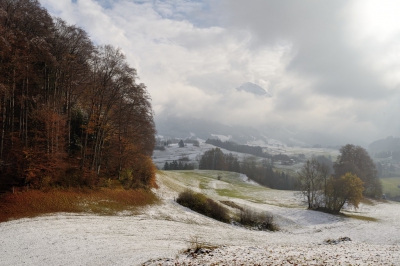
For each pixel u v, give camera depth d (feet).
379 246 97.25
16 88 143.02
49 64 142.72
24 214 113.39
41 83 155.12
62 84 156.56
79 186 148.56
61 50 145.89
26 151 130.82
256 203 269.64
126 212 144.87
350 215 248.32
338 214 242.58
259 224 177.88
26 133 136.67
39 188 132.05
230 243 112.06
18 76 132.67
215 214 177.27
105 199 150.30
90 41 159.84
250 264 58.59
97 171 168.86
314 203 269.03
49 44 138.51
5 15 118.01
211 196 264.52
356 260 59.47
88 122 161.79
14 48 124.36
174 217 153.99
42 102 147.54
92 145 177.06
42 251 78.95
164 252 79.66
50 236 92.68
